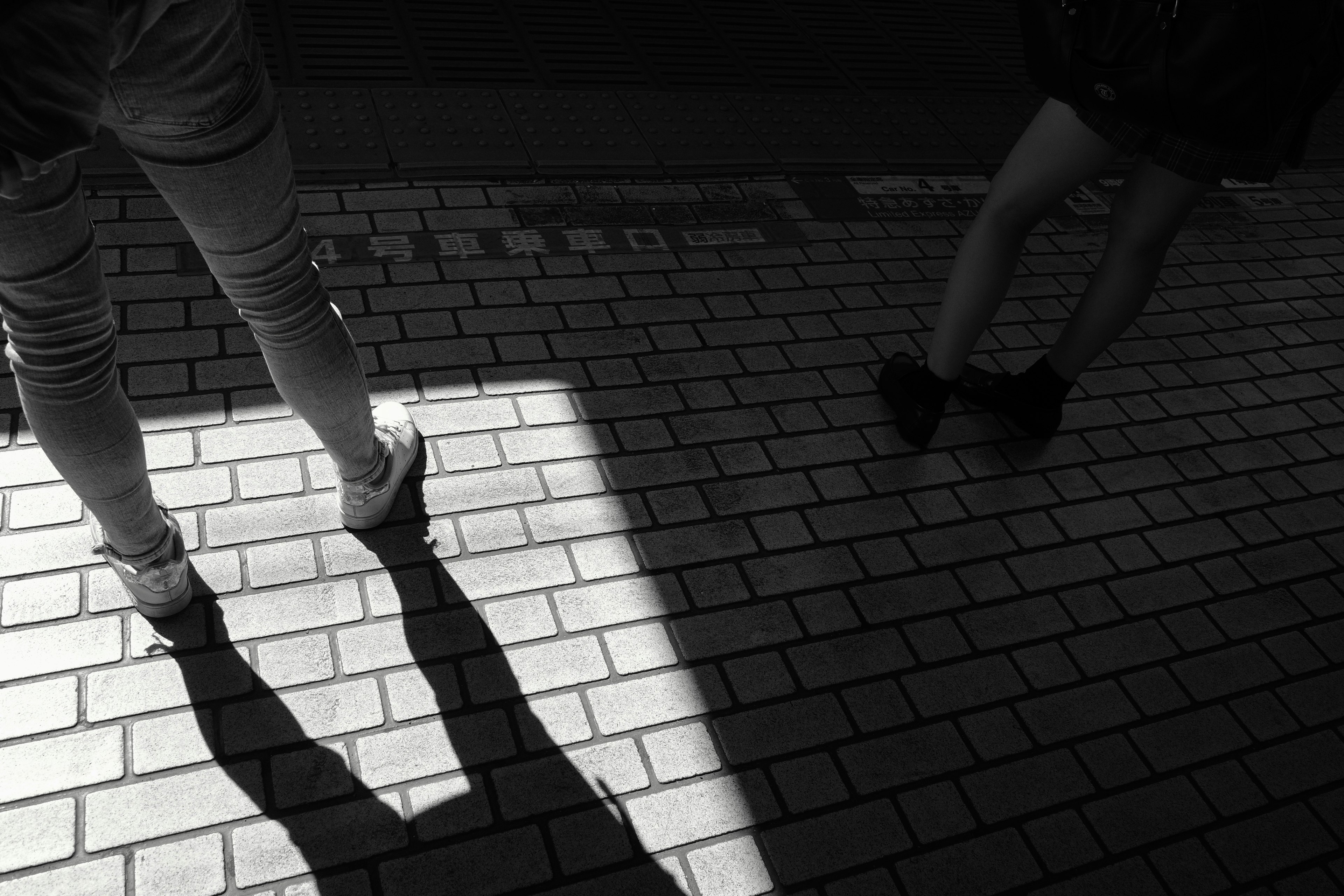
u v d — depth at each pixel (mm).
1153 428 3477
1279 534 3174
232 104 1608
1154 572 2971
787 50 5164
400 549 2578
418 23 4664
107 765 2072
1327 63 2225
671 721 2355
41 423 1822
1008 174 2783
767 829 2203
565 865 2070
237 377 2906
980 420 3363
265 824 2039
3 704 2131
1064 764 2447
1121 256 2891
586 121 4234
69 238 1623
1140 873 2279
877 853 2203
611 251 3645
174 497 2584
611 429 3010
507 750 2234
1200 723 2604
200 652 2287
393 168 3754
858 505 2961
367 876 1995
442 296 3311
